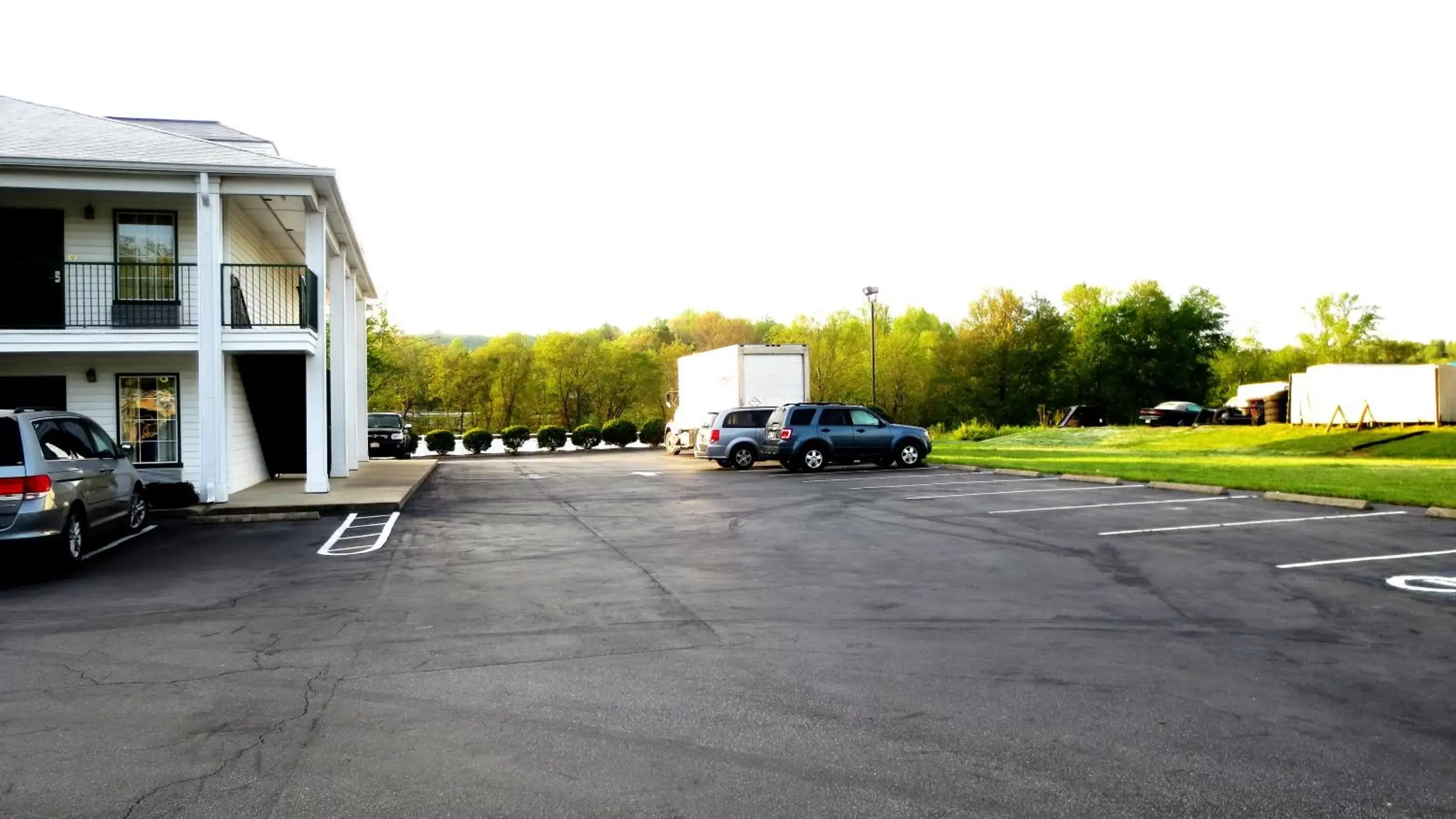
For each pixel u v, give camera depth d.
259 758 4.39
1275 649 6.23
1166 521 12.71
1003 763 4.27
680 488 19.02
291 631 6.93
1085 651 6.21
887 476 21.36
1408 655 6.05
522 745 4.54
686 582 8.73
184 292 16.80
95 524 10.44
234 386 17.62
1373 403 32.97
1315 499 14.34
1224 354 79.56
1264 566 9.27
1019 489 17.64
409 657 6.15
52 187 14.77
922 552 10.39
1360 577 8.66
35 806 3.88
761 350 25.80
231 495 16.73
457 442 54.53
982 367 68.31
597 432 43.12
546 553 10.59
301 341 15.73
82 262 15.73
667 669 5.84
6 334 14.75
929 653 6.18
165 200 16.75
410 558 10.30
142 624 7.17
